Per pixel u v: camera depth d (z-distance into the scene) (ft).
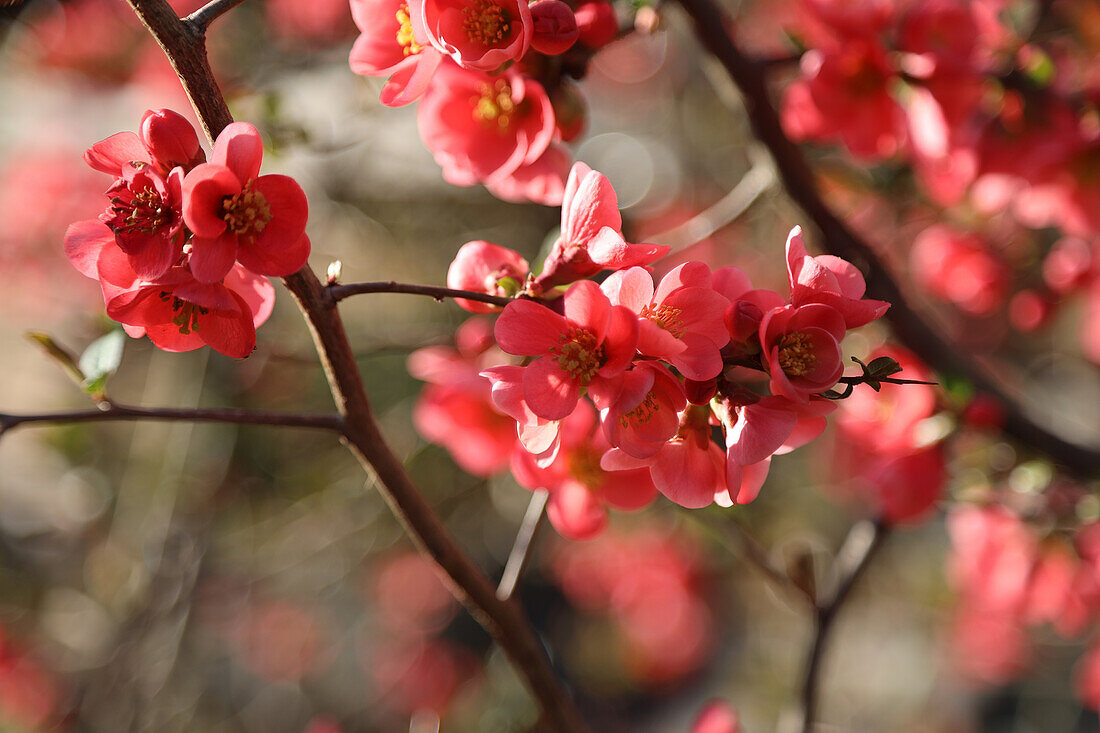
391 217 6.36
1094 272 4.51
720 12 3.38
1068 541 3.74
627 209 6.77
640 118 7.44
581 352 2.68
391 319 6.39
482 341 3.26
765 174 3.63
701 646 7.82
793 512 7.02
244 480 6.18
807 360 2.69
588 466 3.01
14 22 5.03
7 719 5.99
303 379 6.17
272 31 5.73
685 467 2.74
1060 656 7.71
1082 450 3.51
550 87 2.98
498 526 6.95
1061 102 3.40
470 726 5.79
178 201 2.69
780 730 3.55
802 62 3.40
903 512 3.39
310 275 2.77
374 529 6.22
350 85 5.24
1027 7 3.42
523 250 6.42
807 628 7.79
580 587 7.48
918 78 3.35
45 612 6.34
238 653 6.97
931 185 4.07
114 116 5.99
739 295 2.75
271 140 3.67
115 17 5.66
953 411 3.40
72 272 6.42
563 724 3.02
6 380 6.56
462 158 3.01
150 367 5.82
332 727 4.91
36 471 6.65
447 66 2.96
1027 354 6.78
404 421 5.74
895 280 3.55
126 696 5.63
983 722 8.34
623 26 3.12
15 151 6.24
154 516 5.50
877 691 8.59
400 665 7.32
